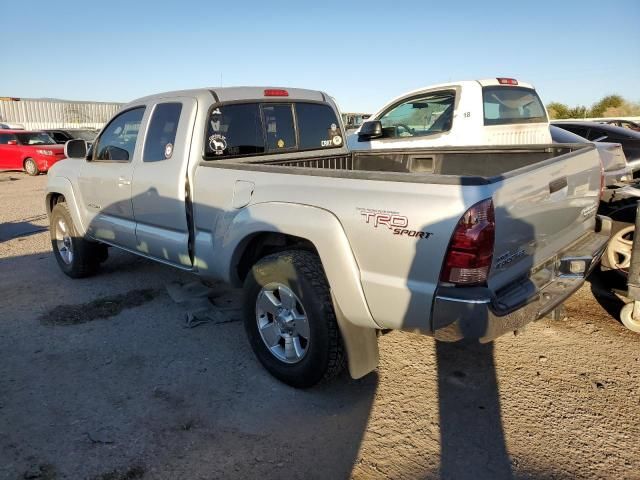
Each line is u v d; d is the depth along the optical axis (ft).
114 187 15.53
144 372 11.96
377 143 24.14
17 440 9.53
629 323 13.61
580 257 10.73
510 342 13.16
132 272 19.42
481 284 8.33
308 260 10.54
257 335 11.71
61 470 8.75
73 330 14.28
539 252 10.10
